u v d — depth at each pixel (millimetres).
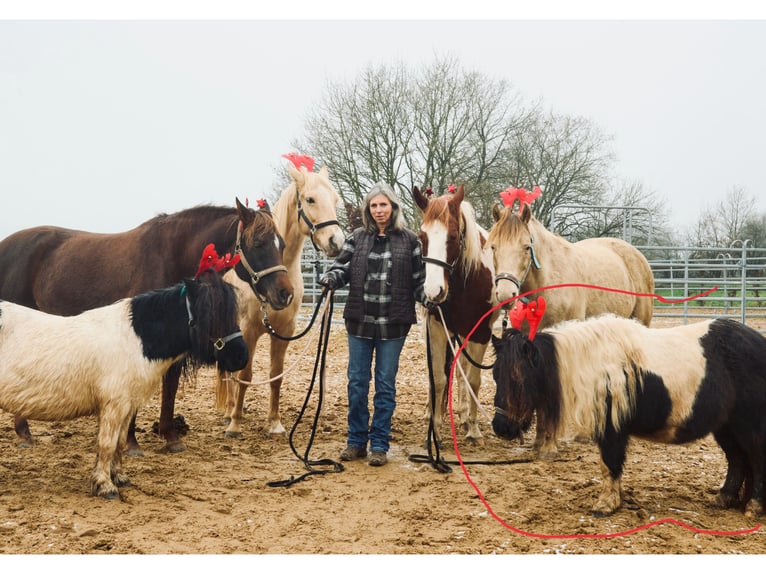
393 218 5359
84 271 5773
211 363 4598
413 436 6316
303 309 18188
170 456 5430
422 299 5363
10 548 3473
